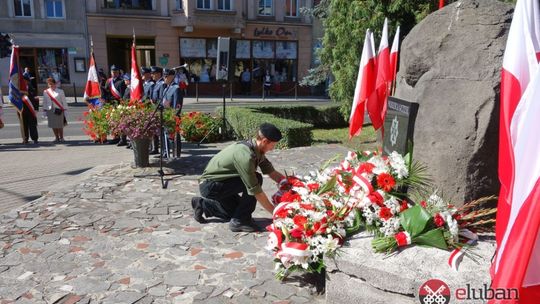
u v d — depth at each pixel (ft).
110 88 38.91
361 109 14.11
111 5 85.15
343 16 42.86
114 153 33.22
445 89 11.40
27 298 11.42
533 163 6.88
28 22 81.10
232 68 39.42
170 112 24.59
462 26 11.55
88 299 11.37
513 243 7.03
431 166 11.38
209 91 93.20
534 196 6.79
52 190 20.79
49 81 39.11
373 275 9.68
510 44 7.59
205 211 16.34
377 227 10.91
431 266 9.46
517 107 7.15
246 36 94.22
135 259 13.61
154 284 12.13
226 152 15.30
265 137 14.37
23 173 26.61
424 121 11.60
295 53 98.12
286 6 96.02
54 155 32.71
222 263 13.34
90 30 84.53
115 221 16.69
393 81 15.67
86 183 21.74
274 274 12.62
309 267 11.37
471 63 11.09
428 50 11.98
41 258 13.66
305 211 11.51
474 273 9.13
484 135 10.56
